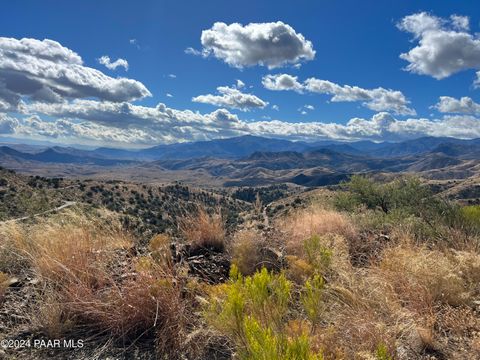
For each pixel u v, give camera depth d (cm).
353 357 279
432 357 295
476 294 408
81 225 529
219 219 620
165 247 496
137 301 353
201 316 347
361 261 562
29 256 475
